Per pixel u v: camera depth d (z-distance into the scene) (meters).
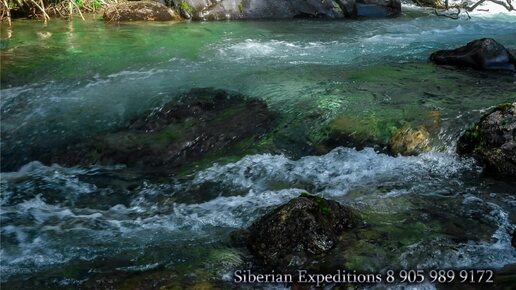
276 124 6.84
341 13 14.20
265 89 7.90
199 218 4.98
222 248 4.35
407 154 6.02
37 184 5.85
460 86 7.69
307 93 7.64
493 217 4.68
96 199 5.51
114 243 4.54
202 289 3.81
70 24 12.49
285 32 12.16
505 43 10.96
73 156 6.54
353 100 7.26
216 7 13.66
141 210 5.24
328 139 6.41
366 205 4.95
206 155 6.39
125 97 7.82
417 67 8.88
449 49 9.98
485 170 5.62
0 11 12.55
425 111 6.66
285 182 5.62
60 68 8.97
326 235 4.17
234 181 5.69
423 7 15.98
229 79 8.41
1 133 7.06
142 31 11.90
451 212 4.78
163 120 7.14
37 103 7.68
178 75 8.65
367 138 6.28
